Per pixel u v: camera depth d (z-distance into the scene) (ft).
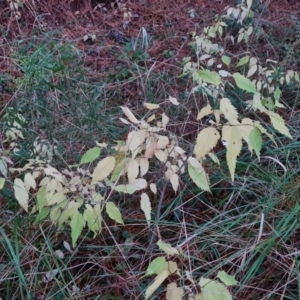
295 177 3.13
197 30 4.97
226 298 1.78
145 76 4.22
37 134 3.01
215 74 2.03
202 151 1.94
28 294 2.43
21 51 4.16
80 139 3.23
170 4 5.49
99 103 3.59
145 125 2.19
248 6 4.27
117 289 2.63
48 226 2.78
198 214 3.01
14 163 2.88
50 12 5.25
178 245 2.61
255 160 3.24
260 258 2.57
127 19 5.16
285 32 4.72
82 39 4.91
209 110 2.12
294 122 3.63
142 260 2.73
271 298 2.56
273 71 3.66
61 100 3.49
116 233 2.90
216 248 2.74
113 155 2.18
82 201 2.26
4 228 2.73
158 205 2.87
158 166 3.09
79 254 2.79
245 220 2.88
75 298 2.52
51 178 2.39
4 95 3.85
